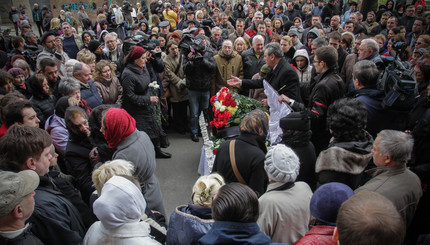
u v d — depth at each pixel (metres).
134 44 4.18
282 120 2.26
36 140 1.82
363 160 1.95
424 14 6.84
